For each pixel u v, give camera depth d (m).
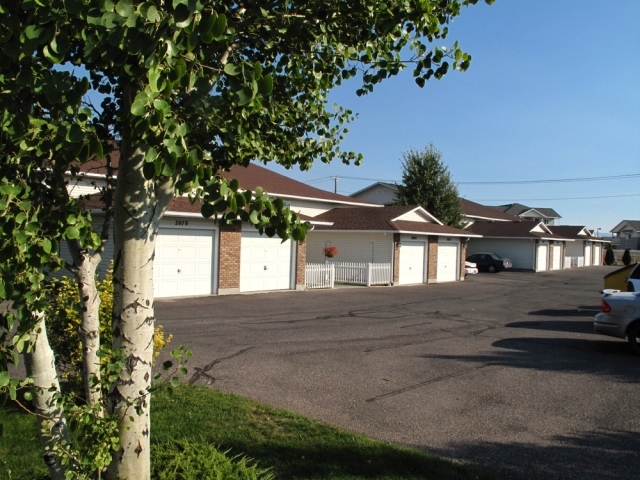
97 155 2.20
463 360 9.35
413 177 40.53
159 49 2.12
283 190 26.44
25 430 4.93
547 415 6.37
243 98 2.48
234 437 5.02
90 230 2.29
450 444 5.38
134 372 2.71
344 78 4.47
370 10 3.53
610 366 9.09
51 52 2.19
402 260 27.12
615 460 5.05
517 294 23.55
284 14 3.27
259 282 19.92
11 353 2.29
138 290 2.72
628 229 95.88
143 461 2.76
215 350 9.46
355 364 8.79
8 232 2.06
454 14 3.77
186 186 2.33
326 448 4.87
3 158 2.19
